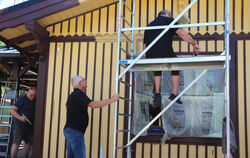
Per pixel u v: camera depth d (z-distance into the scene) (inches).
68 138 151.5
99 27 215.5
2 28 199.2
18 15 196.5
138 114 189.9
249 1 200.5
